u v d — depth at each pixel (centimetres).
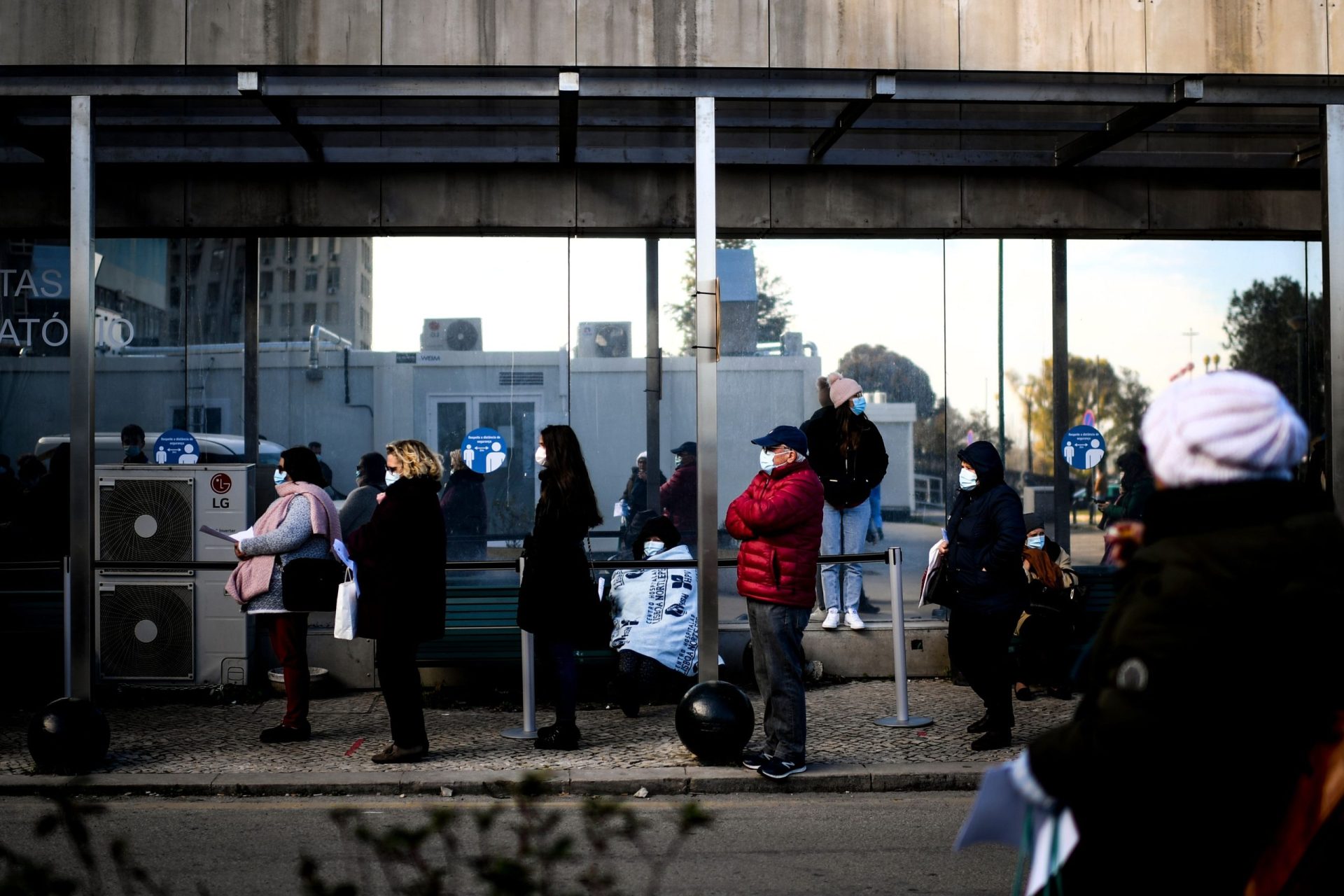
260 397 1010
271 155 964
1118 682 216
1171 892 218
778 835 584
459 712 859
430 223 991
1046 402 1047
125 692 910
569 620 725
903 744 747
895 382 1040
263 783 660
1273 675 209
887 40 772
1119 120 887
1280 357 1057
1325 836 213
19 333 1005
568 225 998
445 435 1020
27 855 540
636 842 277
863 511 998
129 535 920
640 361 1030
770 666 673
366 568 703
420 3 755
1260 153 1006
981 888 506
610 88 774
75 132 758
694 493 1030
